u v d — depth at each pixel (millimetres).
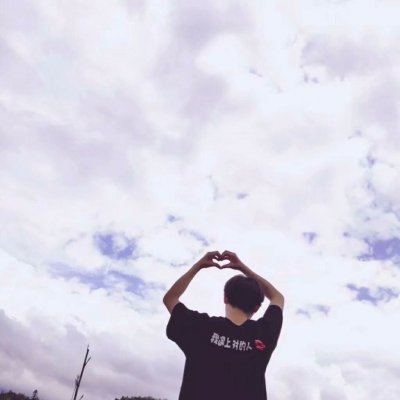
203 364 1782
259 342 1896
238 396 1715
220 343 1842
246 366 1804
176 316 1902
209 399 1688
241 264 2232
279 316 2074
